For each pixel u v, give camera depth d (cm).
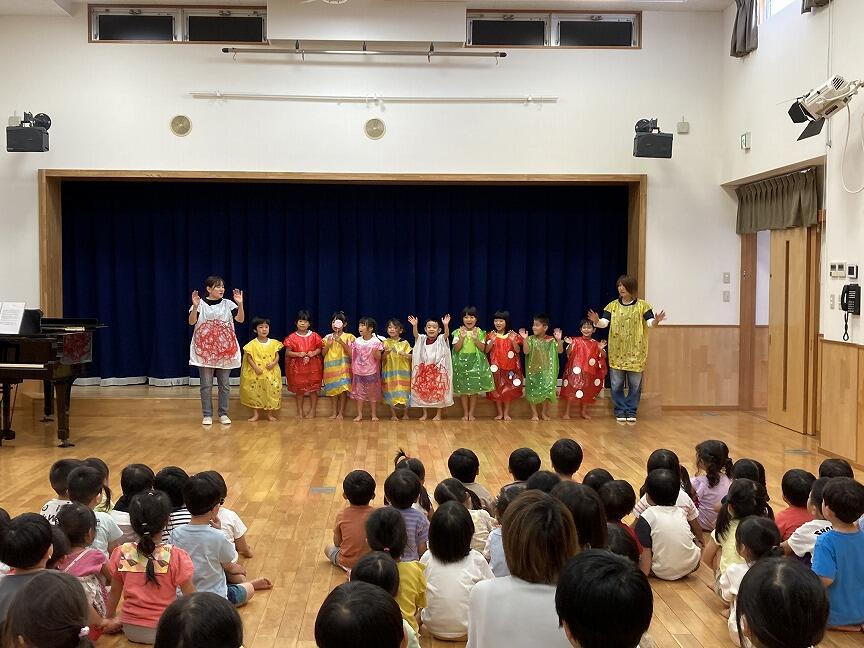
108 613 305
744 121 785
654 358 841
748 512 326
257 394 775
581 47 822
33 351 639
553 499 195
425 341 790
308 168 814
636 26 830
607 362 838
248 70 807
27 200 800
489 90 819
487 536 346
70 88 799
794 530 338
